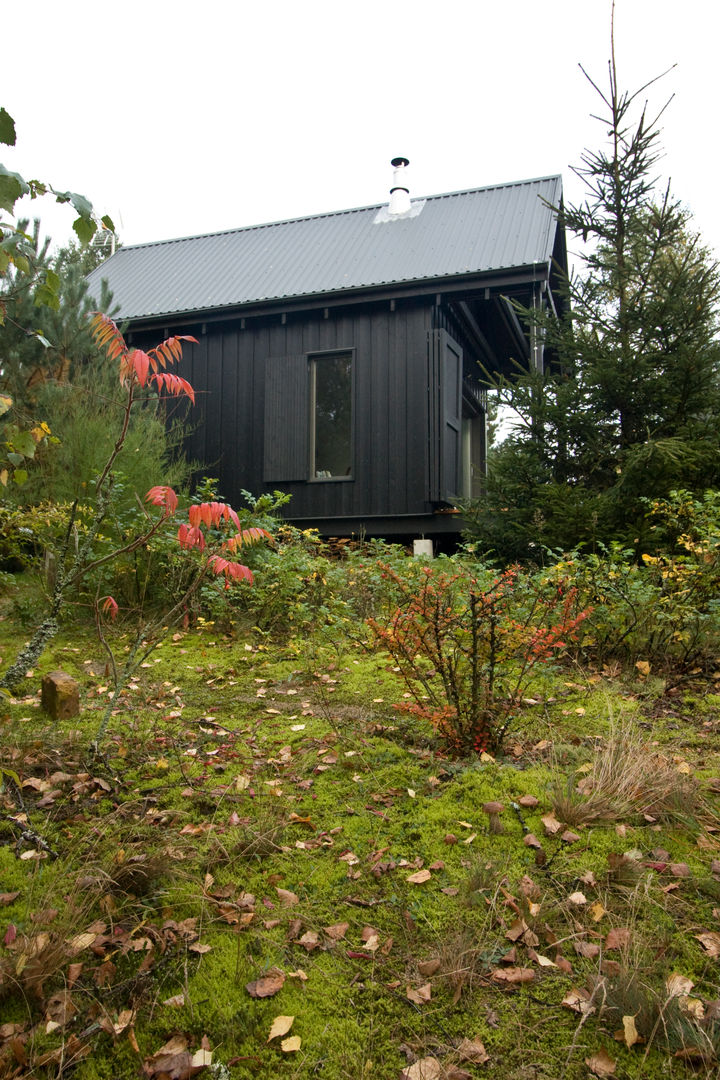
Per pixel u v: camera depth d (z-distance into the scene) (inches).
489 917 81.7
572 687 157.5
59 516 230.1
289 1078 62.7
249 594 223.3
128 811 104.6
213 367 422.9
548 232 389.1
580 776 113.9
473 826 101.5
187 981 72.6
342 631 202.5
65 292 318.0
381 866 91.8
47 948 73.9
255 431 410.0
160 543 217.2
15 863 91.3
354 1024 68.4
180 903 84.6
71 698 144.1
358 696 159.9
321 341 397.7
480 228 420.8
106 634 214.1
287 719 145.9
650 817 101.3
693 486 246.2
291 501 398.9
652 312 259.3
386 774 117.8
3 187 65.8
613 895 85.6
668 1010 67.2
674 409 256.2
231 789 112.3
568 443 279.4
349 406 393.1
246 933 80.5
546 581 173.3
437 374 370.6
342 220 503.2
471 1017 69.3
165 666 185.8
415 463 372.5
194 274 473.1
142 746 128.7
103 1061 64.3
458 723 124.8
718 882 86.1
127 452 267.4
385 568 139.7
